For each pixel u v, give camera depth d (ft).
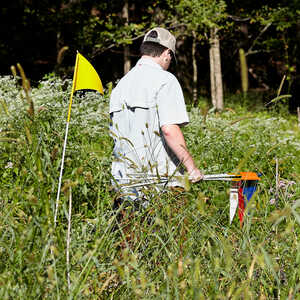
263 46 99.81
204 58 108.06
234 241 12.96
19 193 11.69
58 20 67.41
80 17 67.77
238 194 15.39
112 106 17.53
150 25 70.85
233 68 108.27
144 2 76.48
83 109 25.68
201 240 11.83
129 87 16.97
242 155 25.58
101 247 10.80
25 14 69.51
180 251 11.45
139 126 16.44
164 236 12.17
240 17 81.15
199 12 67.41
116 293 11.37
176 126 16.05
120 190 13.66
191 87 97.81
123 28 68.13
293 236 12.32
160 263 11.68
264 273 12.01
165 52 17.10
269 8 80.28
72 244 11.25
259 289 11.84
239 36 99.76
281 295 11.20
